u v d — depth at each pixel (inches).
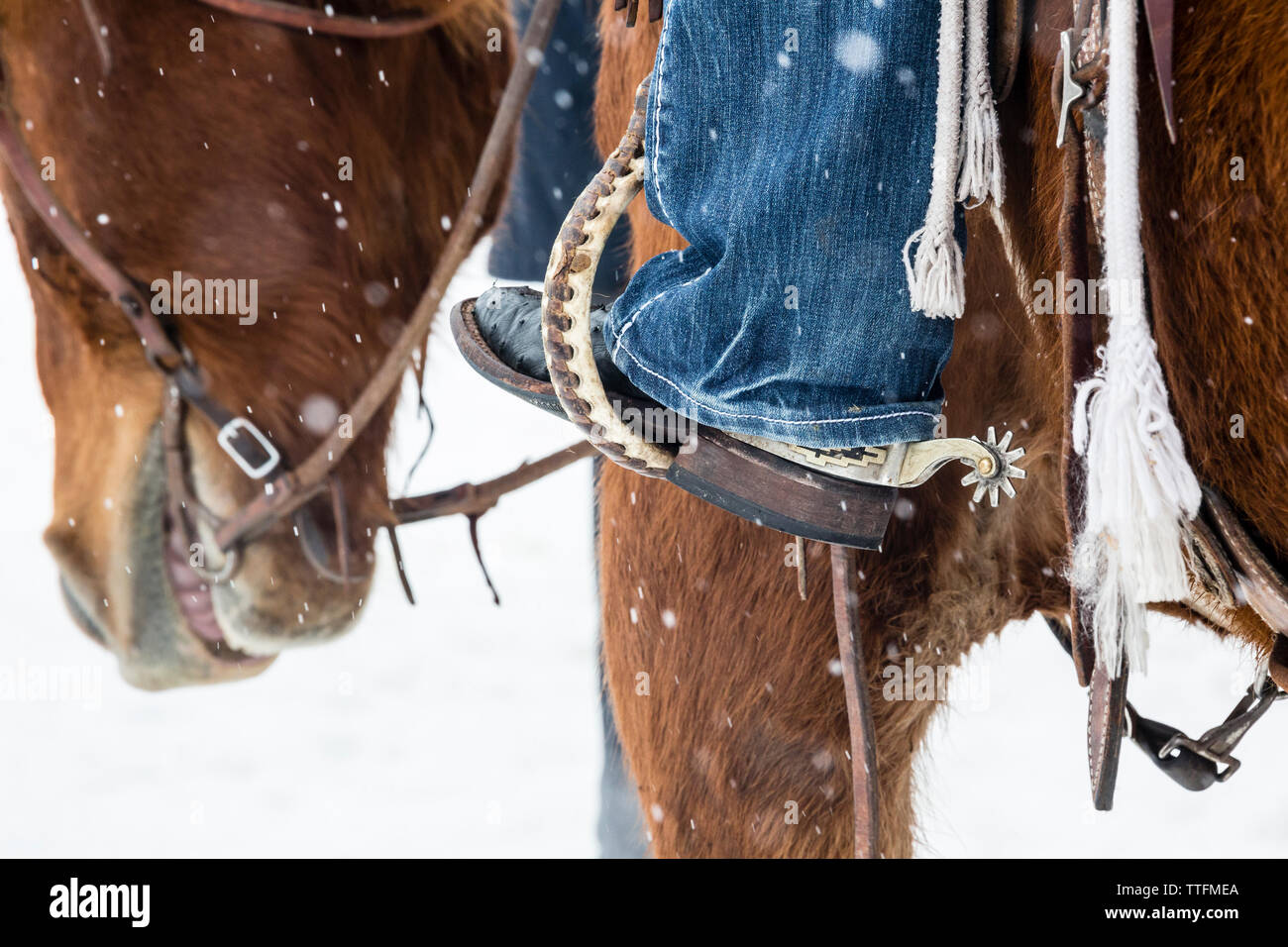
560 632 190.9
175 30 76.2
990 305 52.2
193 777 139.7
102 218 78.2
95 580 84.6
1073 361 41.7
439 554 236.4
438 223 88.8
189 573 84.9
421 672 174.2
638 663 64.7
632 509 64.1
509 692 166.1
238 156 78.5
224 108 77.7
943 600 58.6
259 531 83.1
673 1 49.3
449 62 86.8
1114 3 37.2
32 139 78.6
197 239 79.0
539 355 56.0
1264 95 35.5
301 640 87.0
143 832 126.9
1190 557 42.8
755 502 49.6
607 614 67.2
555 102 95.2
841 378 46.9
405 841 123.6
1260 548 41.2
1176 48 37.3
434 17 81.3
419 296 88.8
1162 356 40.1
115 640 85.4
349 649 183.5
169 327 79.5
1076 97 39.8
